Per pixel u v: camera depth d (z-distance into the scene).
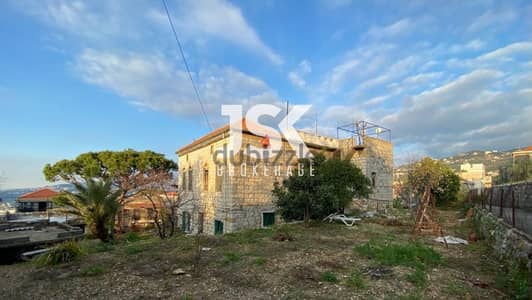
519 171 15.44
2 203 46.09
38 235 13.58
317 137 20.80
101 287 5.47
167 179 23.42
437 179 22.30
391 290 5.14
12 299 5.03
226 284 5.52
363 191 14.79
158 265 6.90
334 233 11.43
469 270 6.55
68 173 24.73
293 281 5.62
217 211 16.94
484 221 11.13
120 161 24.12
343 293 5.00
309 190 12.91
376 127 22.56
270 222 16.88
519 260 6.38
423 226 11.99
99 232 13.32
